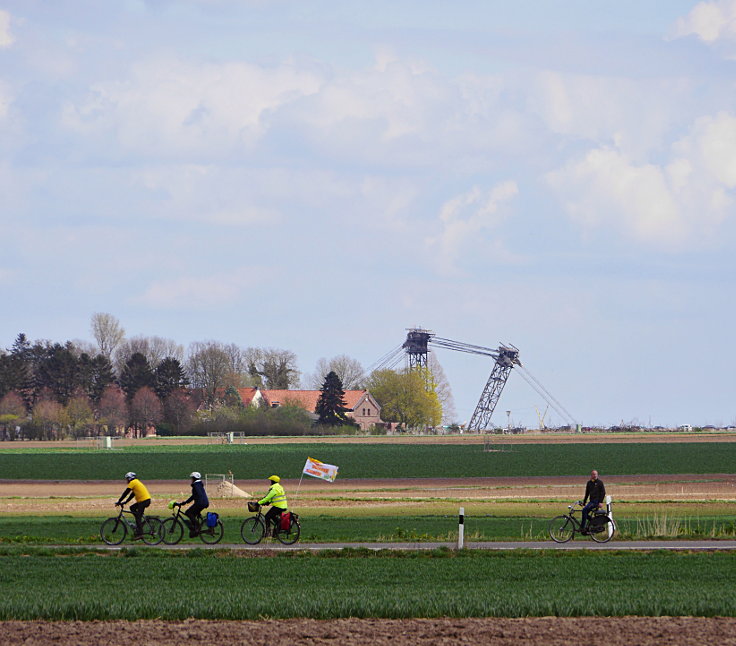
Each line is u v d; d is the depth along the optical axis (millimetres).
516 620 78750
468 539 145500
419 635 73000
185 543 140000
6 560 120500
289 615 80625
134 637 72812
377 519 191000
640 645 69562
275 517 137125
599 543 139000
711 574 105688
